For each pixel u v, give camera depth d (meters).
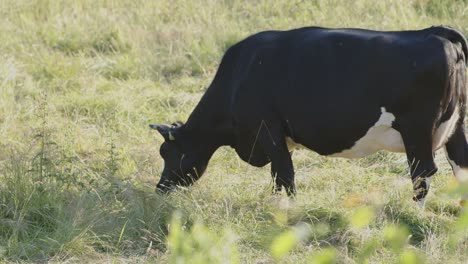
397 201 29.00
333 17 51.75
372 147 28.88
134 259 26.58
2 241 27.52
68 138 36.62
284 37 29.77
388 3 53.03
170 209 28.77
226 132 31.88
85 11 55.06
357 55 28.08
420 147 27.88
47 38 51.06
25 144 35.56
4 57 46.44
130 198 29.14
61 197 29.36
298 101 28.92
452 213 29.31
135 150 36.34
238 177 32.94
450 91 27.66
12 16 54.38
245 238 27.31
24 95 43.06
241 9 55.47
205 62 47.47
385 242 26.52
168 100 42.25
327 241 27.08
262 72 29.55
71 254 26.92
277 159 29.88
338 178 32.44
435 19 51.88
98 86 44.53
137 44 49.91
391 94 27.58
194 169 32.22
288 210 28.78
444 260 25.39
